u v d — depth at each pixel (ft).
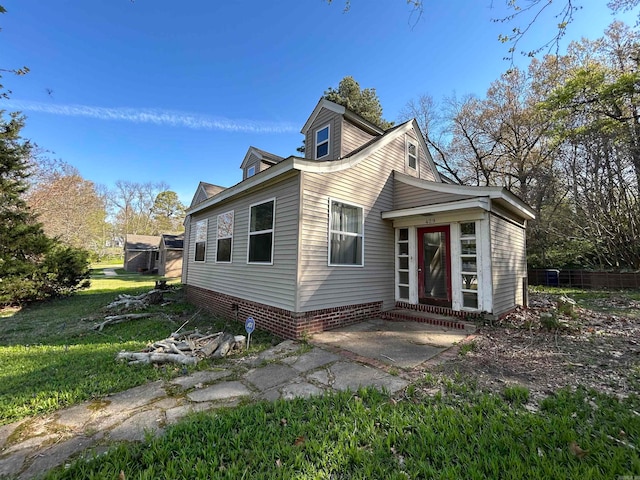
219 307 26.45
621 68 39.17
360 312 21.30
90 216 108.27
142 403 9.75
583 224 50.44
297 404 9.27
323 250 19.12
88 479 6.15
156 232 148.97
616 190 46.29
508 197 20.52
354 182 21.86
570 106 38.17
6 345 17.97
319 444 7.13
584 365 12.19
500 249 21.67
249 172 38.01
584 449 6.54
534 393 9.68
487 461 6.27
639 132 40.57
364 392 9.80
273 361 13.58
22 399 9.98
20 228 33.96
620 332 17.49
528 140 56.65
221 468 6.38
